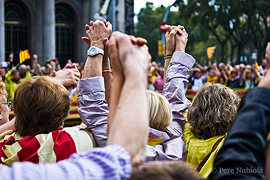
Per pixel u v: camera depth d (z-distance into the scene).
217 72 14.62
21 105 1.85
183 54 2.34
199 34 61.00
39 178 0.76
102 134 1.92
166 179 0.73
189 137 2.32
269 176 1.20
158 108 2.03
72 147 1.82
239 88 14.48
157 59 72.88
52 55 30.50
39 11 31.19
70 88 2.18
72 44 33.53
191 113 2.28
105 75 2.26
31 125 1.87
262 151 0.80
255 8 38.97
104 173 0.78
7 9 30.67
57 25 32.94
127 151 0.86
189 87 12.98
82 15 33.22
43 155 1.76
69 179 0.77
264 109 0.84
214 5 42.03
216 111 2.20
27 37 31.33
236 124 0.85
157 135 2.02
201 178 0.75
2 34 25.45
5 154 1.84
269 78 0.97
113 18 19.09
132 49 0.94
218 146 2.18
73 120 7.65
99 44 2.02
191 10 43.03
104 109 1.97
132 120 0.88
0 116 2.36
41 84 1.88
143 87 0.92
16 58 31.09
